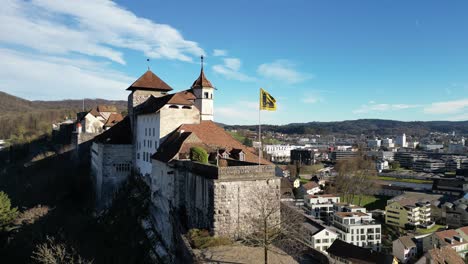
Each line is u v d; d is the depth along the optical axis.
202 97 74.19
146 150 55.81
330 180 156.00
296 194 136.00
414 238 91.19
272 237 28.02
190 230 29.98
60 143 111.69
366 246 92.88
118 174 63.62
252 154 45.94
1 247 54.25
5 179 102.44
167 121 50.47
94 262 42.41
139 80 64.94
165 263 35.66
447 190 147.12
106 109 116.81
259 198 30.92
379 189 146.50
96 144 70.31
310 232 76.88
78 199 72.56
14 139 145.25
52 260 39.72
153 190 48.59
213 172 30.50
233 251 27.31
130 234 46.91
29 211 65.19
